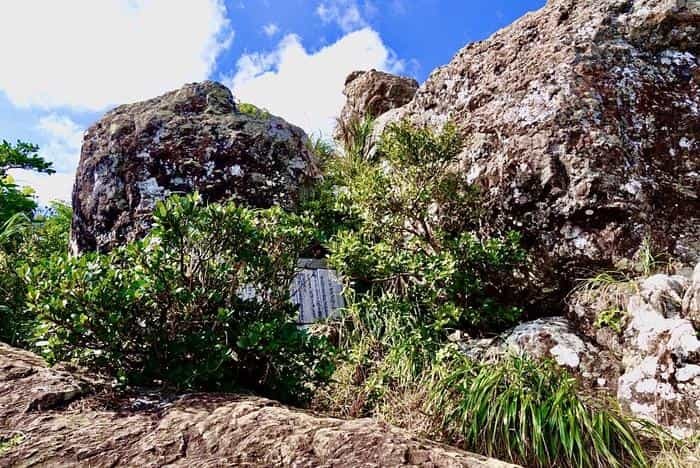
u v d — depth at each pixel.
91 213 5.19
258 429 2.03
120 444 1.96
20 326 3.47
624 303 3.20
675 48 4.21
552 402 2.34
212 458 1.86
